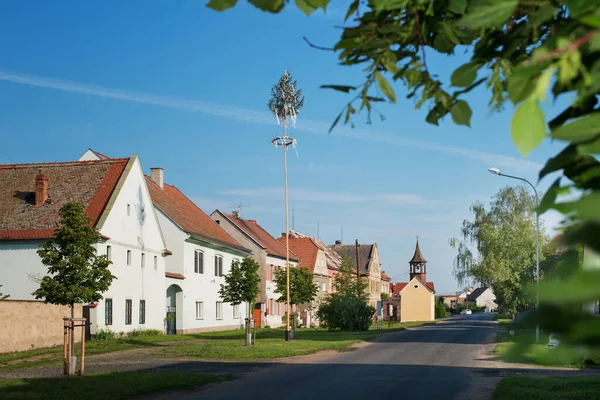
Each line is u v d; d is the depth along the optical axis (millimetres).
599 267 821
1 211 32250
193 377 16000
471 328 53469
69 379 15461
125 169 33875
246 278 31500
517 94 1077
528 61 1074
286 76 33125
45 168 35156
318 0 1640
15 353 23594
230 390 14391
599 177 1092
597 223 833
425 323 73000
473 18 1388
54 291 20578
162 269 37469
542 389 12648
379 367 20016
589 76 1053
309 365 20672
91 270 21406
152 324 36094
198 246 42656
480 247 49844
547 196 1137
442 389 14508
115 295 31844
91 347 26203
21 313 24609
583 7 1103
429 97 1854
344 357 23906
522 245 47094
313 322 64375
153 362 21234
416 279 89188
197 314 42281
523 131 1005
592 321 794
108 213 31406
